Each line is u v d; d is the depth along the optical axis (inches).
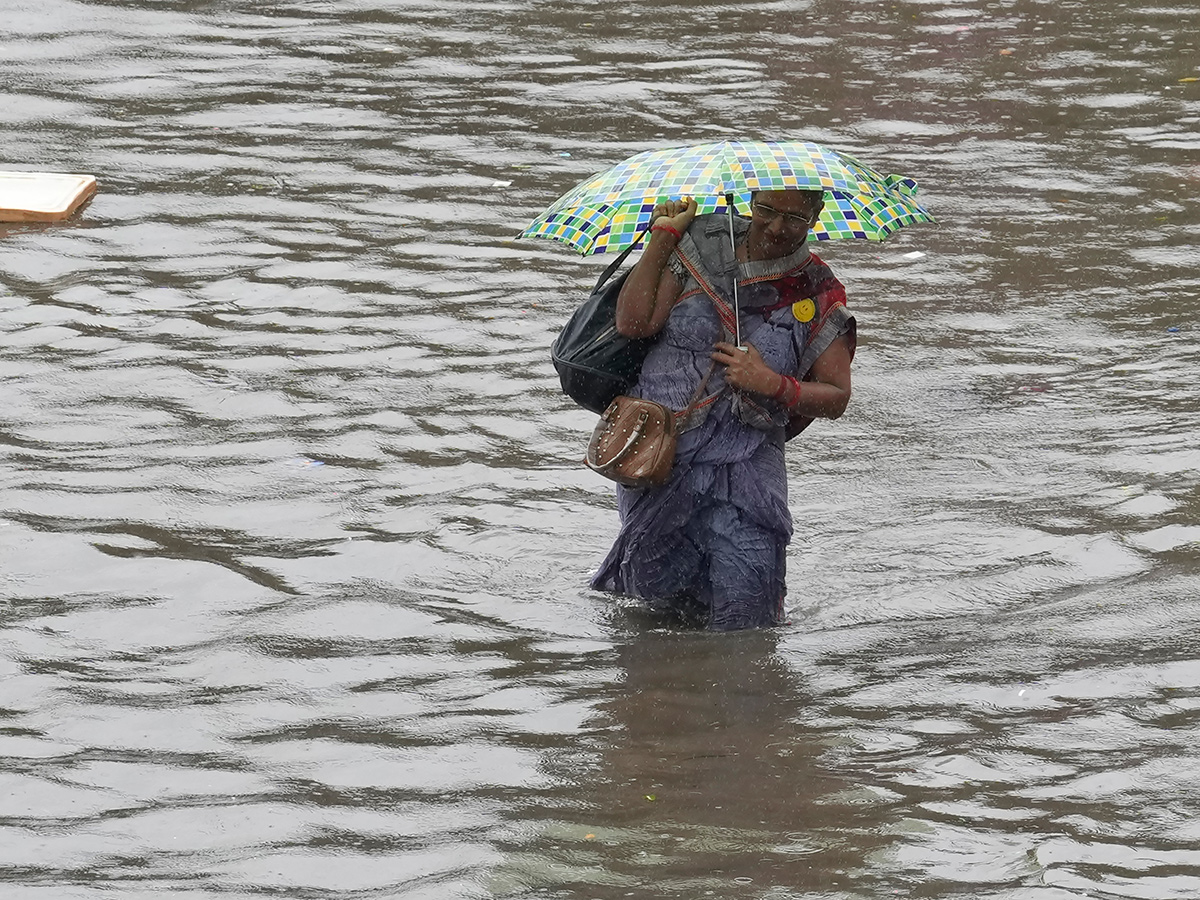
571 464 687.1
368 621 551.2
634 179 537.6
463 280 917.2
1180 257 949.2
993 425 726.5
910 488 663.8
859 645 537.6
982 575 588.1
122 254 945.5
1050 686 502.9
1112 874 393.1
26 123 1197.1
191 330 834.8
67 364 785.6
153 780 448.1
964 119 1237.1
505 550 608.1
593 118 1230.3
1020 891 383.9
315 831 419.5
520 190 1070.4
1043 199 1059.3
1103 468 676.7
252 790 441.7
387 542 611.8
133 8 1524.4
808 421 564.7
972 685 506.0
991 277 924.6
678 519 550.3
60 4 1515.7
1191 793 434.9
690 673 517.0
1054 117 1244.5
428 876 395.5
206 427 716.7
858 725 480.7
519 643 539.2
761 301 535.5
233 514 633.0
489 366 795.4
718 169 524.7
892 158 1143.0
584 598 573.3
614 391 557.9
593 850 407.8
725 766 455.2
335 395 755.4
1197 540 607.2
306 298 883.4
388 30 1480.1
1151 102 1283.2
